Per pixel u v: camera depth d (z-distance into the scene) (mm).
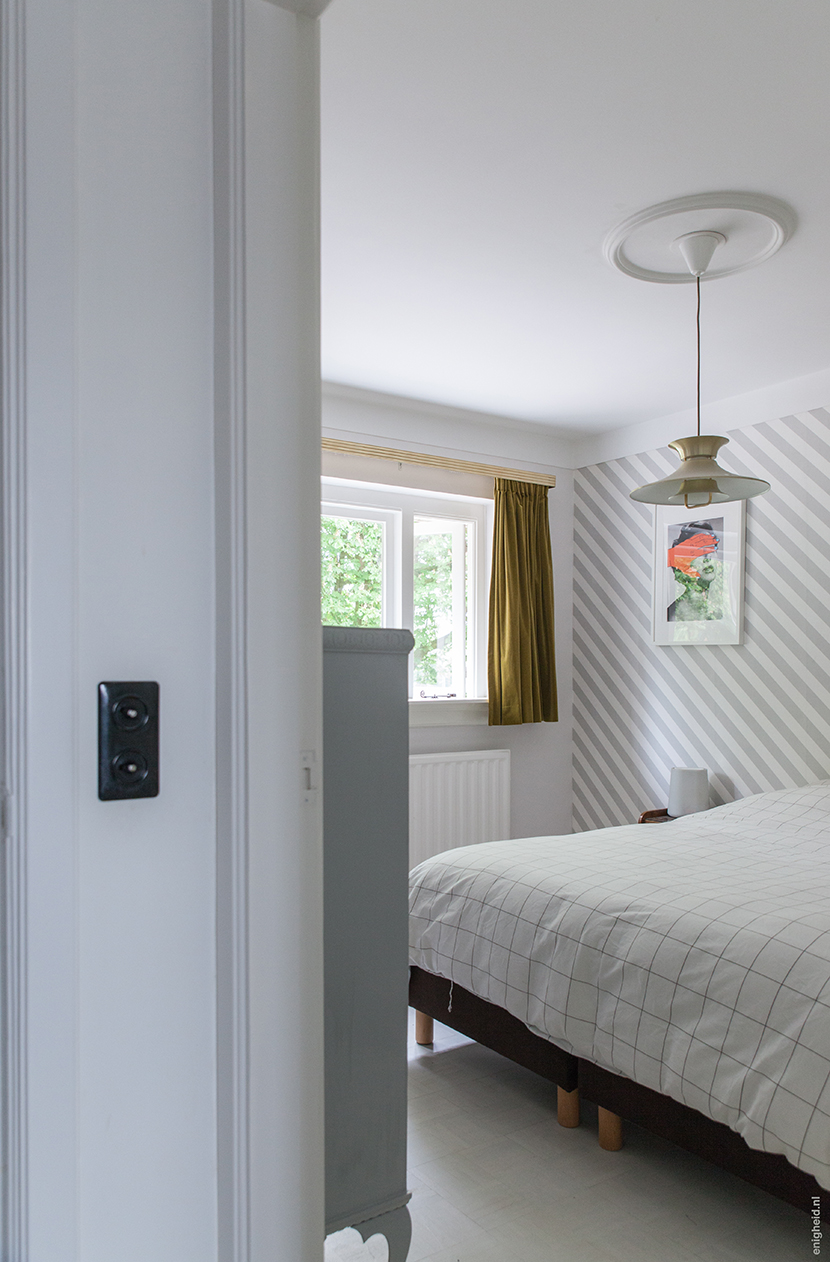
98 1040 907
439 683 4531
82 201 917
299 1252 986
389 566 4410
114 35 941
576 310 3041
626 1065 2041
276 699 982
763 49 1735
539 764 4703
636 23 1667
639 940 2117
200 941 977
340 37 1702
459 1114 2482
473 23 1667
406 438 4223
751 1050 1778
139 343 949
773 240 2486
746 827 3211
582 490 4855
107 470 928
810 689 3691
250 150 973
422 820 4137
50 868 860
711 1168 2203
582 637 4812
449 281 2818
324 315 3109
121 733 911
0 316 864
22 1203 839
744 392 3992
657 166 2148
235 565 962
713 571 4082
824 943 1852
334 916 1340
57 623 872
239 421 963
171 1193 949
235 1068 951
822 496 3662
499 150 2084
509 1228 1938
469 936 2566
